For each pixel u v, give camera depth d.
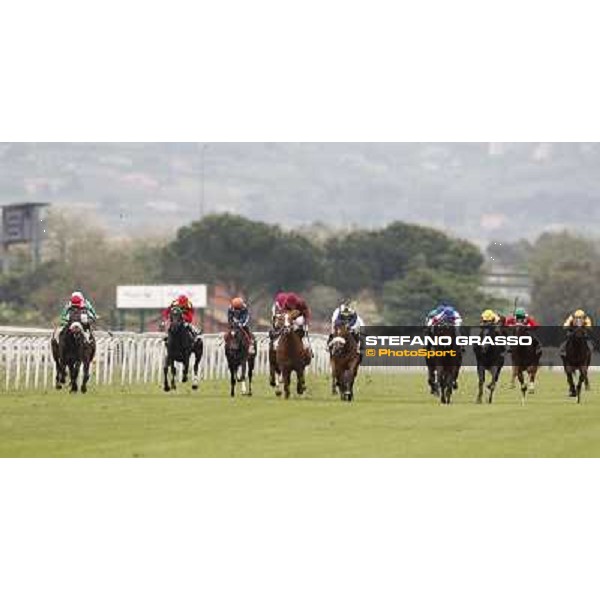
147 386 65.06
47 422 45.12
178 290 134.25
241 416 48.03
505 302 168.75
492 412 50.66
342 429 44.12
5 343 60.94
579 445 40.53
